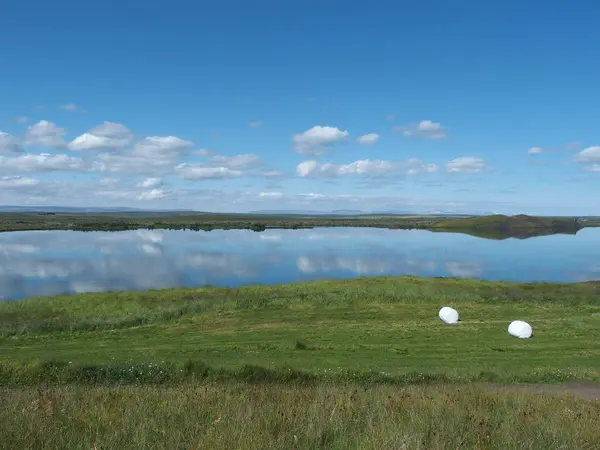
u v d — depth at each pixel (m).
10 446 5.67
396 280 40.38
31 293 45.22
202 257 76.62
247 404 8.20
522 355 20.27
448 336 23.83
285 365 17.17
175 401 8.67
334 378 16.25
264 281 54.03
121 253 81.69
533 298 34.25
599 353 20.62
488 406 9.38
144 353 20.92
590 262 74.25
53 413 7.32
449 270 64.06
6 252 82.00
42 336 25.17
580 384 15.81
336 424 6.79
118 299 33.59
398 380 16.25
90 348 22.14
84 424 6.82
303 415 7.23
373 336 23.94
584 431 7.09
